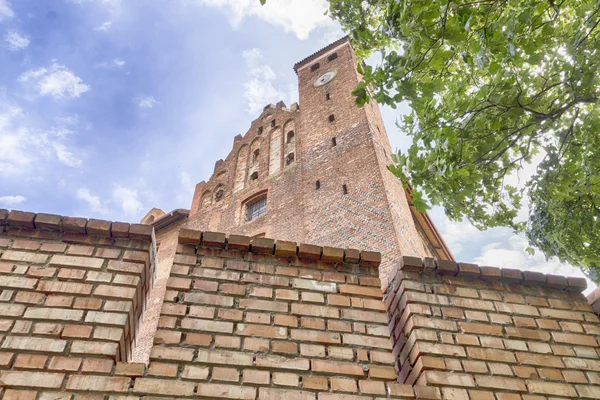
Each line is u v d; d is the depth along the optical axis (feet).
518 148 20.77
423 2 13.73
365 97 16.22
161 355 9.71
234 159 80.48
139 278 11.22
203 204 76.95
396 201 49.73
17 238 11.37
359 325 11.28
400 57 15.25
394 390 9.96
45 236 11.57
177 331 10.25
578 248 18.48
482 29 14.34
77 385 8.90
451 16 14.76
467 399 10.12
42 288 10.40
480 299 12.50
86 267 11.07
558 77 18.75
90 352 9.48
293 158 67.36
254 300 11.28
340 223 48.49
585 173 17.70
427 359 10.72
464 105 17.84
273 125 78.02
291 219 55.42
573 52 17.02
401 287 12.53
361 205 48.60
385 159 56.59
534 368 11.15
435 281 12.73
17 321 9.71
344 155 57.52
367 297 11.98
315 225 51.08
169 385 9.23
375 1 19.71
